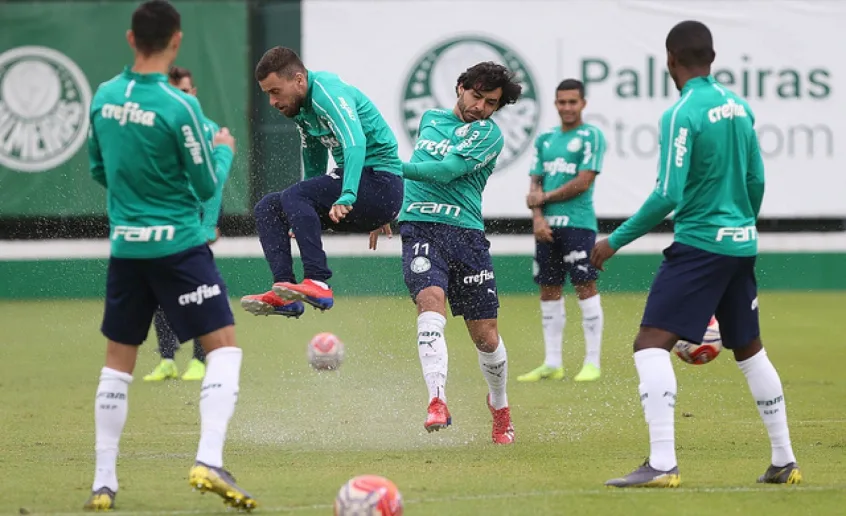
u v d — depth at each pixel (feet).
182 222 55.31
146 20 54.70
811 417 88.17
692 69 61.16
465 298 77.71
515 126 186.19
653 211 59.00
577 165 113.70
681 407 93.66
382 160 73.41
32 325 157.48
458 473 65.26
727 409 92.53
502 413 77.82
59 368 120.26
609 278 192.54
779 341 138.51
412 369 115.34
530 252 191.01
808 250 193.16
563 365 122.93
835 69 188.75
